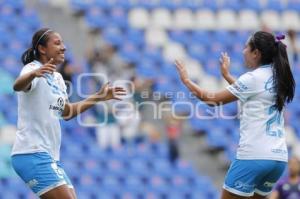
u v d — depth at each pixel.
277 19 76.06
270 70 24.70
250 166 24.39
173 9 72.69
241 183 24.59
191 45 69.75
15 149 24.28
